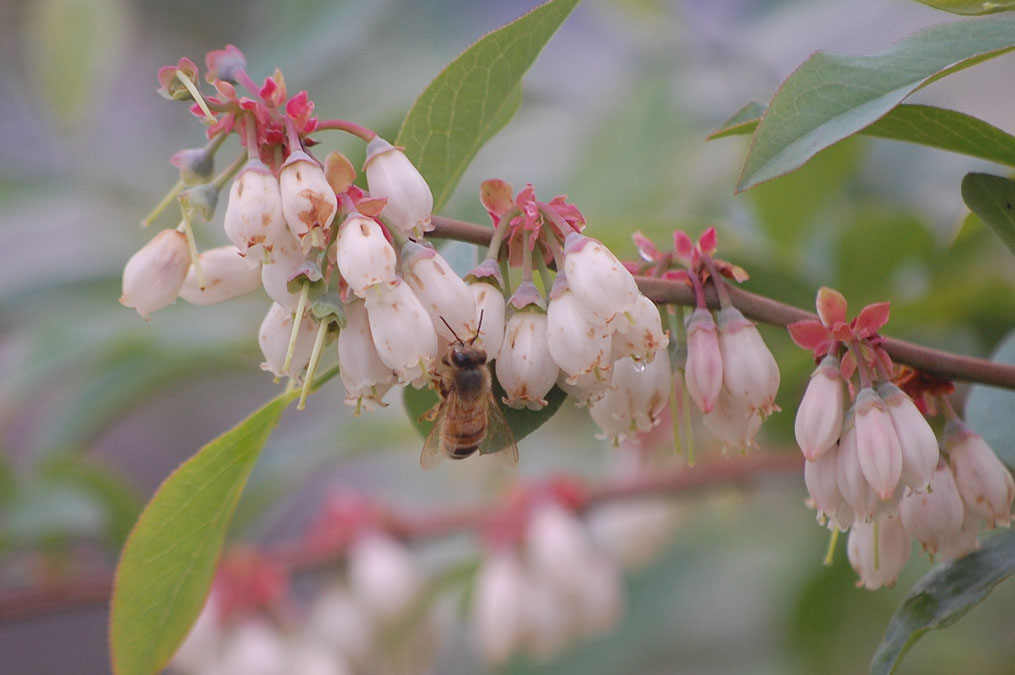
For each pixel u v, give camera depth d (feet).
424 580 1.67
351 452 1.91
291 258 1.21
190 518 1.29
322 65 1.92
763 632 2.00
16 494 1.61
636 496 1.69
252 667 1.56
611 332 1.22
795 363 1.50
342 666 1.59
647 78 1.98
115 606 1.29
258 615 1.58
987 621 1.93
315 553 1.62
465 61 1.26
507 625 1.61
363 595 1.61
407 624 1.63
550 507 1.63
